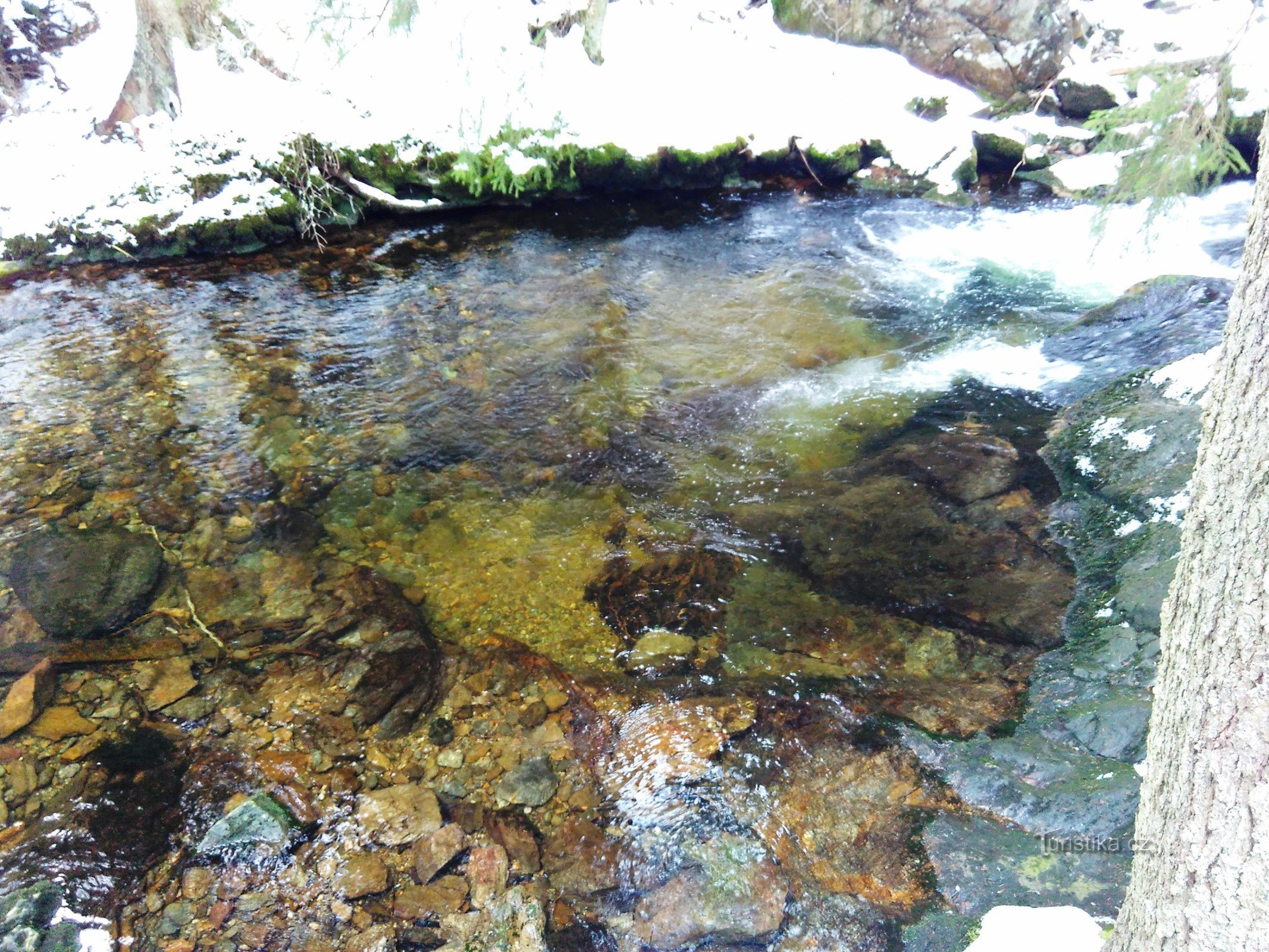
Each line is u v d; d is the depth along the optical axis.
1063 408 5.55
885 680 3.77
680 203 9.16
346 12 8.50
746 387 6.09
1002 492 4.84
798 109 9.88
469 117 8.52
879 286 7.54
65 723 3.52
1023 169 9.73
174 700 3.67
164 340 6.32
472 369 6.20
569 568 4.50
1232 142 8.88
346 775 3.38
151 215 7.22
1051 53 10.05
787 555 4.54
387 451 5.36
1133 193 6.58
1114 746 3.21
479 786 3.36
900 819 3.13
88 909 2.86
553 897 2.95
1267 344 1.44
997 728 3.45
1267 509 1.43
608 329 6.77
